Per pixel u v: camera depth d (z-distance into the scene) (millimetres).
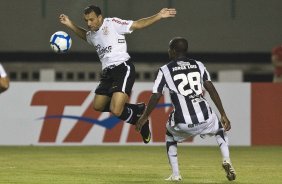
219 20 68250
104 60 29594
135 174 30453
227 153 25688
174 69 25531
